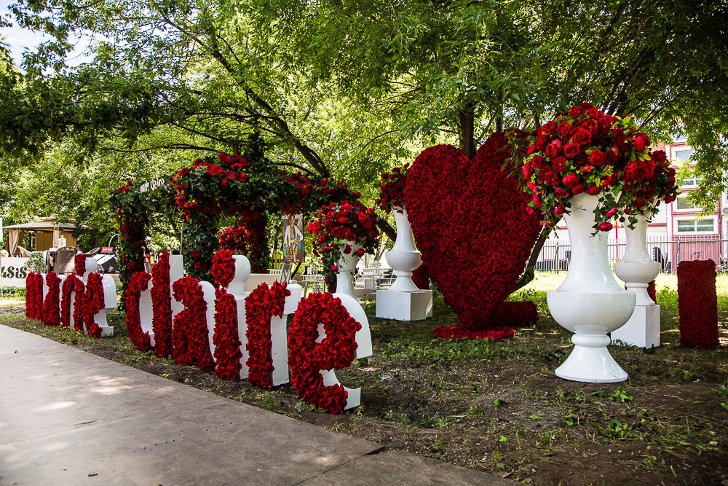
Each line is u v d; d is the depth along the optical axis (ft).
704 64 24.85
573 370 14.74
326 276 30.63
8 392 13.88
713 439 10.02
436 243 23.08
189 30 33.76
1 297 46.91
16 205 65.67
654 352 18.78
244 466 8.84
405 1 24.82
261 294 14.52
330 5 27.35
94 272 25.48
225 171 26.73
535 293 43.29
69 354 19.22
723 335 22.79
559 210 14.98
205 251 26.40
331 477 8.37
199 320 16.79
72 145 36.76
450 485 8.07
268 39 33.60
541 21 26.50
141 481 8.29
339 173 38.78
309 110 40.09
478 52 21.44
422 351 19.04
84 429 10.85
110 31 33.09
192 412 12.00
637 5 23.07
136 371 16.43
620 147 14.29
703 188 42.78
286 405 12.82
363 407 12.62
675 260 81.71
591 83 25.77
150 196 28.32
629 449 9.61
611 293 14.38
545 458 9.23
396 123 33.68
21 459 9.25
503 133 21.56
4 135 26.07
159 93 30.68
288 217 30.66
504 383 14.73
